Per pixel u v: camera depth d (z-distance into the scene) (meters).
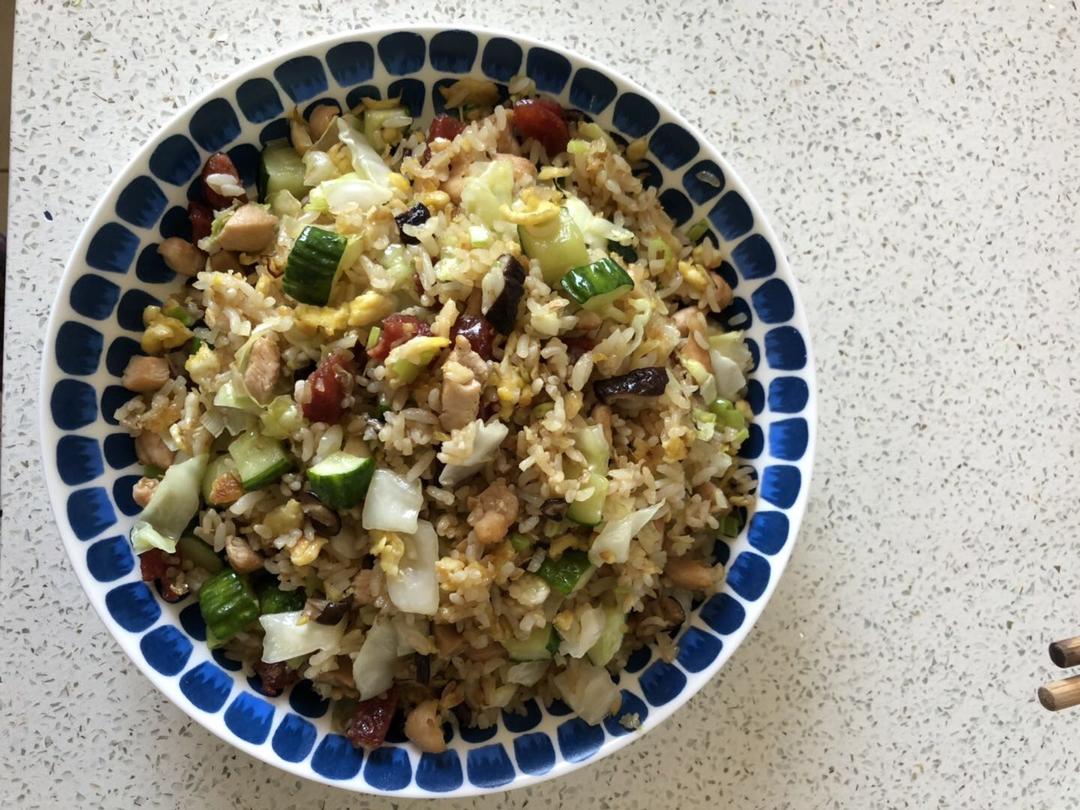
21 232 0.30
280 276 0.27
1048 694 0.27
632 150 0.29
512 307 0.26
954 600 0.34
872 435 0.34
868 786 0.33
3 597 0.30
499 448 0.27
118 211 0.26
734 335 0.30
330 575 0.27
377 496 0.26
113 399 0.27
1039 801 0.34
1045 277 0.35
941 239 0.34
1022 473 0.35
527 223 0.27
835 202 0.34
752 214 0.29
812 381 0.29
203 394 0.27
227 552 0.27
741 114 0.33
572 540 0.27
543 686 0.29
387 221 0.27
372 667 0.27
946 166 0.34
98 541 0.26
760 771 0.33
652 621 0.29
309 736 0.27
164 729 0.31
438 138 0.28
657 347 0.28
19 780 0.30
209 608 0.27
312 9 0.31
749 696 0.33
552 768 0.27
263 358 0.26
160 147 0.26
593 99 0.28
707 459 0.29
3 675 0.30
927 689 0.34
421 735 0.27
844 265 0.34
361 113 0.29
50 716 0.30
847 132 0.34
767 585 0.28
